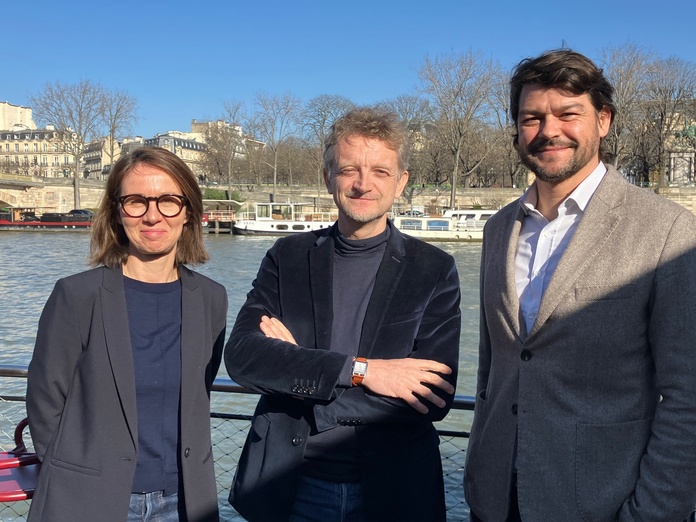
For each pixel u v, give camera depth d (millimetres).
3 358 13602
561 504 2240
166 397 2586
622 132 48750
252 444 2604
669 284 2125
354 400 2430
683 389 2080
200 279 2787
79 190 63344
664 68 55062
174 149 110688
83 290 2529
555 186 2422
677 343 2104
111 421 2471
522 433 2328
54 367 2492
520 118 2459
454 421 8484
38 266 30844
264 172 80625
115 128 65188
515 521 2410
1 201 61562
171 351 2623
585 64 2348
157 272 2682
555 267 2385
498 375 2488
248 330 2607
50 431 2510
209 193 64312
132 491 2514
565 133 2344
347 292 2666
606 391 2236
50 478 2420
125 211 2562
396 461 2475
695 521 2633
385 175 2621
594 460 2217
